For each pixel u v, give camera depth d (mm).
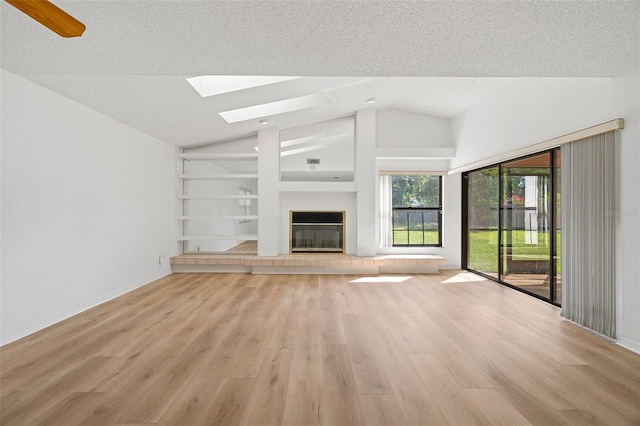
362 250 6762
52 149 3598
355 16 2227
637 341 2938
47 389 2246
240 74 3152
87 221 4148
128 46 2598
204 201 7832
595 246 3377
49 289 3549
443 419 1931
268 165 6688
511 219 5316
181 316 3867
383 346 3000
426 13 2180
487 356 2791
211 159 6836
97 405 2061
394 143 7168
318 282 5770
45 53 2711
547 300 4508
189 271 6617
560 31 2385
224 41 2545
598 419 1937
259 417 1943
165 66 2967
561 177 3904
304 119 6574
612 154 3209
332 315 3918
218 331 3375
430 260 6508
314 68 3041
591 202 3443
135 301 4520
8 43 2549
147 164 5637
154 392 2215
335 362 2672
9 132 3100
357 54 2775
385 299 4656
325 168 7680
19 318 3191
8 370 2516
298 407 2047
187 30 2387
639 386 2307
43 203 3477
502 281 5621
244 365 2615
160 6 2109
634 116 3010
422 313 4004
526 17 2213
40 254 3436
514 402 2107
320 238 7258
